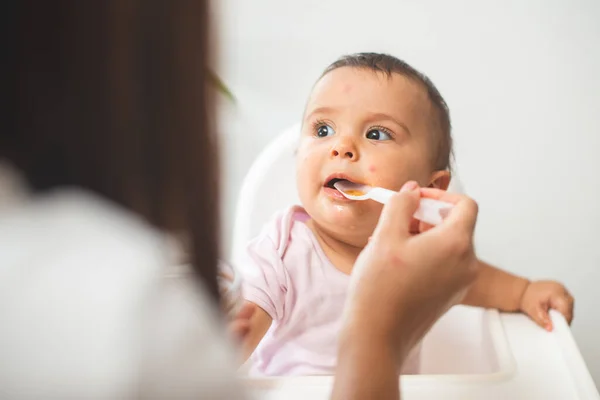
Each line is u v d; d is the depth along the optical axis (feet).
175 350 0.86
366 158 2.32
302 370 2.41
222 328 1.05
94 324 0.81
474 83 4.65
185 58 0.91
